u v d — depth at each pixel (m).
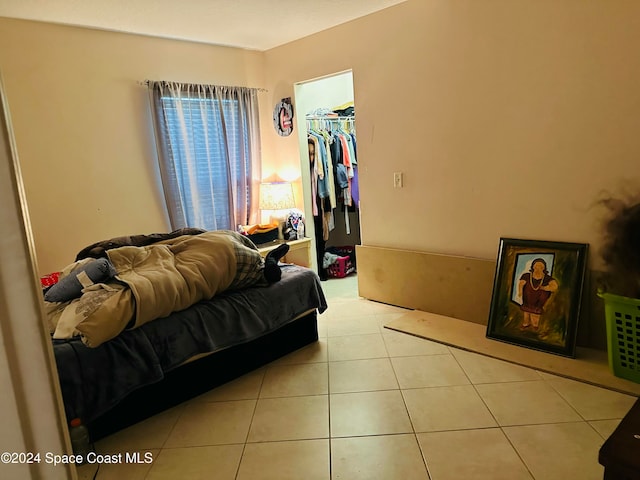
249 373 2.69
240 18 3.21
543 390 2.29
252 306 2.62
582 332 2.65
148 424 2.23
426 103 3.15
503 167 2.84
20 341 0.46
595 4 2.32
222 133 3.93
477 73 2.85
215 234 2.77
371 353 2.84
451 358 2.69
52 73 3.06
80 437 1.94
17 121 2.95
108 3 2.74
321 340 3.09
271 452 1.97
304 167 4.26
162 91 3.52
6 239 0.44
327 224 4.62
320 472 1.83
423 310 3.47
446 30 2.94
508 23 2.66
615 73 2.31
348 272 4.80
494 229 2.97
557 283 2.63
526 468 1.76
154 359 2.17
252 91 4.14
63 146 3.15
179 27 3.32
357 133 3.65
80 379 1.94
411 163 3.34
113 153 3.39
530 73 2.62
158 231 3.69
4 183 0.44
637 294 2.39
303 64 3.94
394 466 1.83
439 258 3.28
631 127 2.30
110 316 2.03
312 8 3.11
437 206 3.25
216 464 1.92
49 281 2.82
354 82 3.57
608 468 1.25
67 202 3.19
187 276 2.40
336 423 2.14
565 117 2.53
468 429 2.02
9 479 0.47
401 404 2.26
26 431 0.47
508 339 2.81
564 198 2.61
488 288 3.04
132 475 1.88
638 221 2.33
